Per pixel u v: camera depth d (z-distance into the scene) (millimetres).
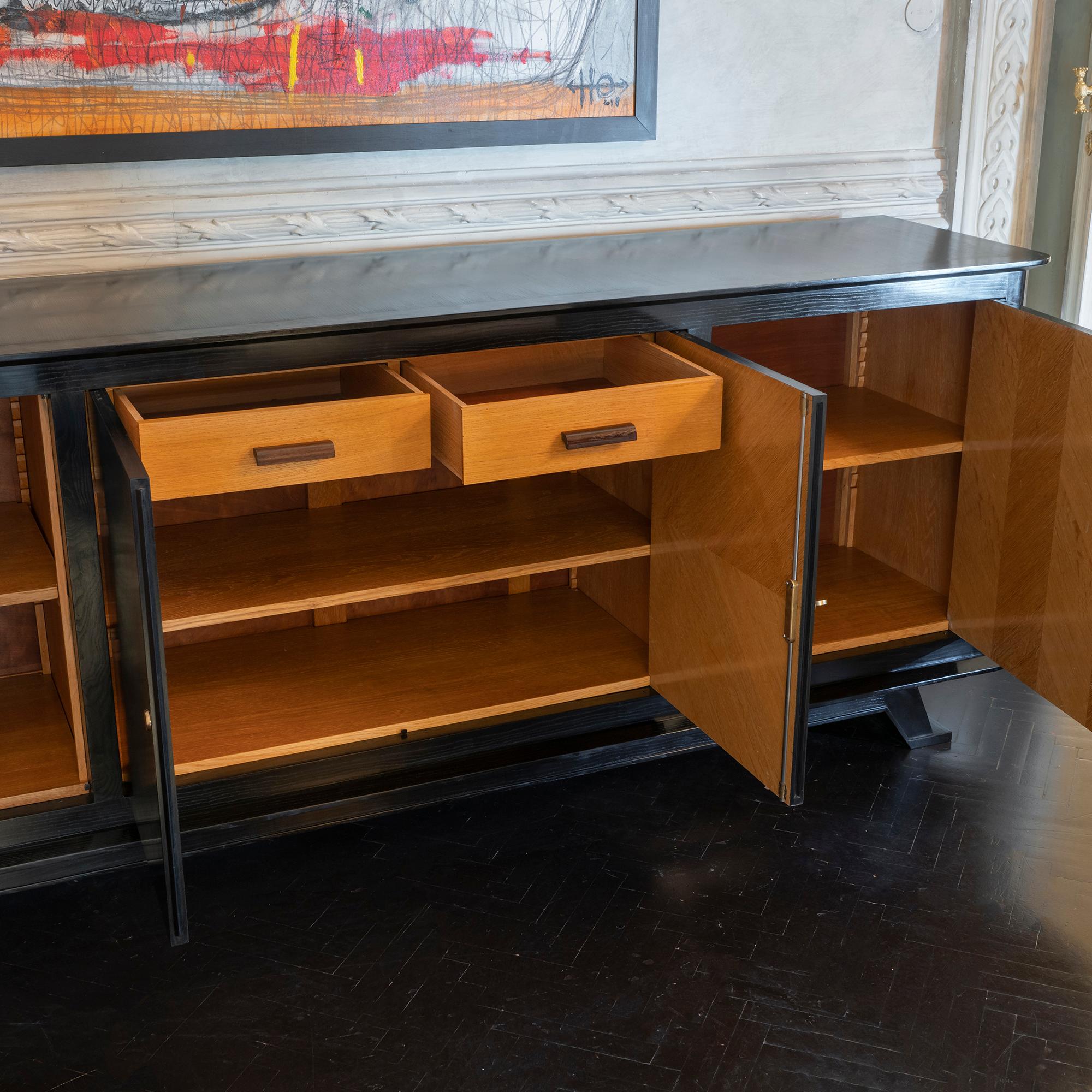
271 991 2223
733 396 2363
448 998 2207
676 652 2688
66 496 2158
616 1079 2029
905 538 3209
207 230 2688
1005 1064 2064
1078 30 3320
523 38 2799
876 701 2980
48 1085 2014
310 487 2854
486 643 2922
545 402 2270
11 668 2723
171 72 2547
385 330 2213
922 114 3277
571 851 2613
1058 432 2578
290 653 2850
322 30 2635
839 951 2320
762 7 3010
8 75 2428
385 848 2627
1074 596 2604
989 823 2705
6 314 2248
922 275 2572
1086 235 3449
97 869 2410
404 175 2836
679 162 3062
